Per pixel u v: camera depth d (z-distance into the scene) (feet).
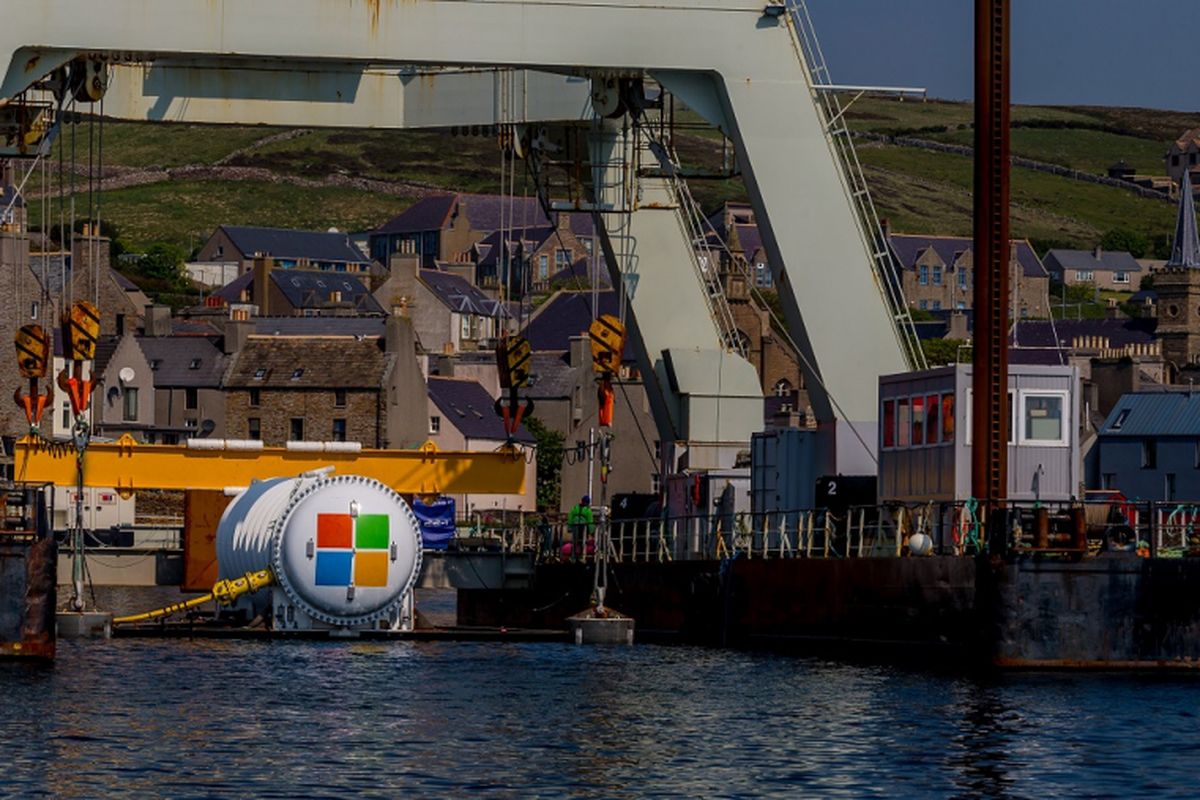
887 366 210.38
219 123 226.58
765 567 200.54
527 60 206.49
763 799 116.06
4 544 170.91
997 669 169.58
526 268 245.86
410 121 231.71
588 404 515.09
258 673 174.81
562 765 126.31
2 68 196.44
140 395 499.92
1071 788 119.34
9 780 117.91
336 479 208.44
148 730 138.31
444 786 118.73
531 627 250.16
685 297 240.53
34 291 485.97
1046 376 188.03
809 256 209.67
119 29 199.11
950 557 173.68
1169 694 157.38
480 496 482.28
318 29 202.28
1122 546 174.29
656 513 247.70
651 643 214.69
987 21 182.50
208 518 286.66
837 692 161.17
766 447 221.46
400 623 214.28
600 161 232.94
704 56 208.95
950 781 121.39
